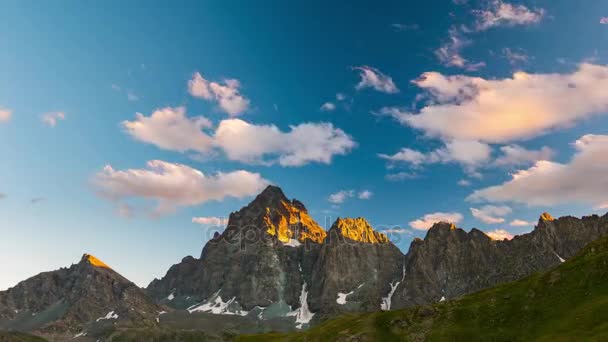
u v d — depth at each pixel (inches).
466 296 6825.8
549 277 6043.3
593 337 4478.3
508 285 6589.6
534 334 5167.3
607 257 5748.0
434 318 6422.2
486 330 5659.5
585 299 5344.5
